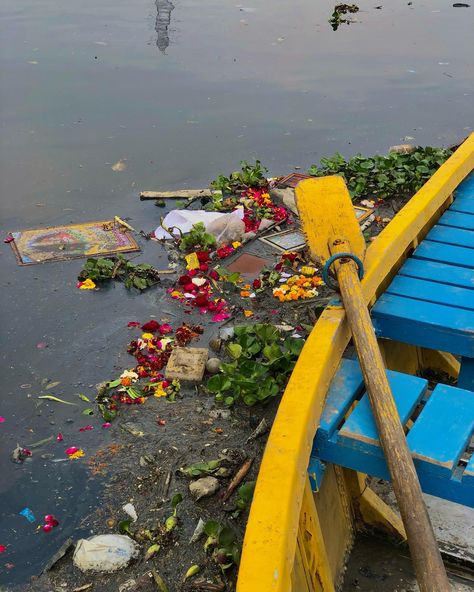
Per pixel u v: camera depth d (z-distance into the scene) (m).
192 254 5.21
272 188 6.13
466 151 4.47
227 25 10.80
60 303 4.81
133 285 4.98
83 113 7.68
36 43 9.88
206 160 6.71
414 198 3.86
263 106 7.88
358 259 3.07
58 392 4.07
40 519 3.33
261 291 4.89
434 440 2.46
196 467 3.50
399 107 7.83
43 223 5.71
